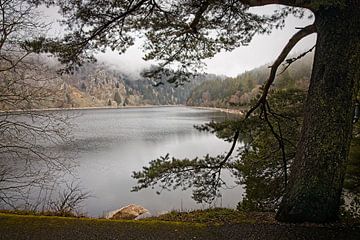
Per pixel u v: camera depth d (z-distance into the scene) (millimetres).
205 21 4641
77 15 4258
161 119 67125
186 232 3746
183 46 5062
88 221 4082
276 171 6301
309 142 3852
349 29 3625
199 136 35938
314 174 3797
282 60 4539
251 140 6184
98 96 164125
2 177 7871
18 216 4211
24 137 7199
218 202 12070
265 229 3750
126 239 3566
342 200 4852
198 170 5504
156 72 5160
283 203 4082
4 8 6117
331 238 3459
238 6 4109
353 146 5449
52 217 4215
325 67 3754
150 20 4621
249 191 6258
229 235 3625
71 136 10219
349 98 3711
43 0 4258
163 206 12039
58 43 4367
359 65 3707
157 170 5219
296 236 3529
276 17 4449
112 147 27469
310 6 3590
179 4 4402
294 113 5953
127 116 82062
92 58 4594
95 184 14844
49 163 8938
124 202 12375
